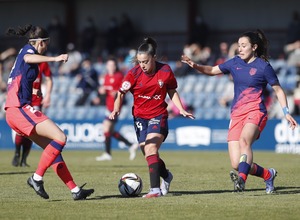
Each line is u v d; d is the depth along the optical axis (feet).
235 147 92.48
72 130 219.61
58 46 287.28
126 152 204.85
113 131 173.88
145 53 89.81
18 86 87.51
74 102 255.29
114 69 171.32
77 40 306.76
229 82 233.96
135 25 299.79
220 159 168.76
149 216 77.87
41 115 87.76
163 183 96.48
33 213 80.38
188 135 209.46
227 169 137.28
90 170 137.18
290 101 220.84
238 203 86.79
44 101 143.13
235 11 285.43
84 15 306.14
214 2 288.30
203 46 272.92
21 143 147.13
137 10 299.38
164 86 91.66
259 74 92.38
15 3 314.96
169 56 292.81
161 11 296.30
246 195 94.89
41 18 312.71
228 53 256.11
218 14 287.69
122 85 91.66
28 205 86.28
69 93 260.83
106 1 303.07
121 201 89.20
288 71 240.12
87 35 285.43
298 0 278.05
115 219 76.33
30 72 87.56
